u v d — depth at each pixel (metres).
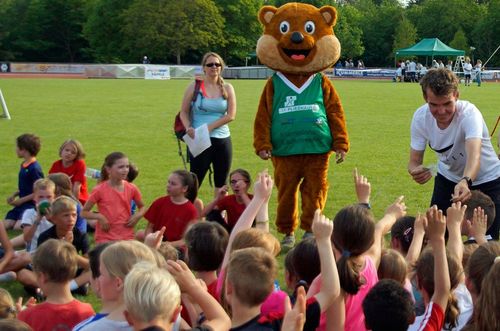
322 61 8.83
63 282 5.03
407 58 83.62
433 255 4.53
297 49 8.75
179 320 4.61
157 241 5.18
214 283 5.10
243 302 3.83
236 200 8.38
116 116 24.17
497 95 36.66
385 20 94.94
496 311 3.40
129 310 3.37
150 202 11.23
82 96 34.09
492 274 3.48
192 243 5.05
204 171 9.80
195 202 8.80
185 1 82.12
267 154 8.75
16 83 47.03
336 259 4.59
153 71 63.69
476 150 6.70
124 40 85.38
